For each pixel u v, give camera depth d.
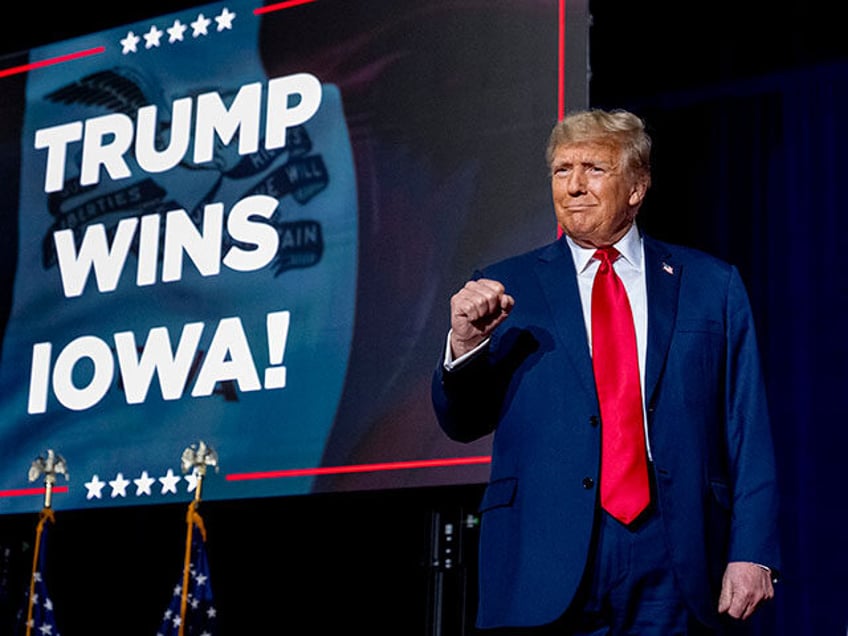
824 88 5.62
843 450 5.38
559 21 4.14
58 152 4.85
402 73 4.34
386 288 4.16
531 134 4.09
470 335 2.46
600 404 2.51
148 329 4.48
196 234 4.52
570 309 2.60
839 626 5.21
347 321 4.18
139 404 4.41
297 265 4.32
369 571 5.02
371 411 4.06
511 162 4.09
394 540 5.02
